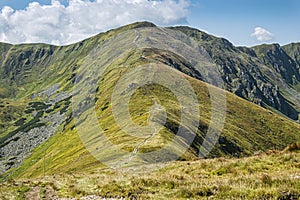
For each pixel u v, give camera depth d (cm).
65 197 2562
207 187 1906
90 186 2817
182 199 1839
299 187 1659
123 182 2691
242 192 1727
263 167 2530
